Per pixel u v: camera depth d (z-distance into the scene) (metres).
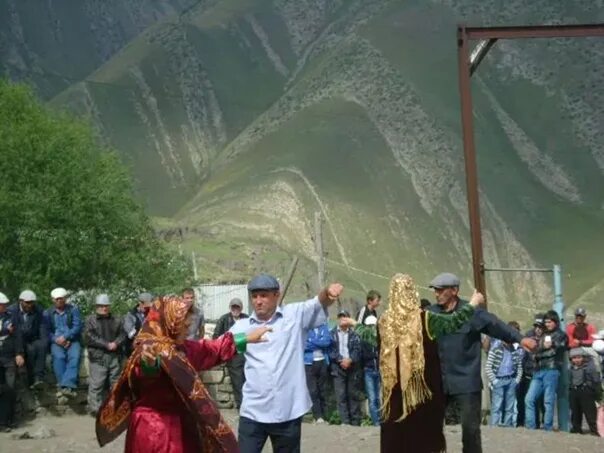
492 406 18.69
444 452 10.43
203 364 7.84
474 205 22.22
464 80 22.77
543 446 14.37
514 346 18.48
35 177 47.53
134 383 7.50
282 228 172.25
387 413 10.45
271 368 9.27
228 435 7.33
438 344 10.68
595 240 191.75
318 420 18.58
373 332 10.63
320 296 9.43
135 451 7.38
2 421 17.81
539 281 180.12
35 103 53.00
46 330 19.28
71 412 19.56
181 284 50.56
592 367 18.56
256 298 9.35
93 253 47.25
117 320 19.45
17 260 46.03
